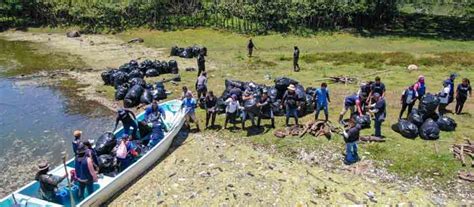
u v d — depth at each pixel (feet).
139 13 152.35
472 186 44.80
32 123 66.03
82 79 89.86
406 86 79.92
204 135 59.47
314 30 143.43
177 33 141.69
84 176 41.09
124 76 82.28
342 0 148.77
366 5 149.59
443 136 55.83
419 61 98.89
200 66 86.43
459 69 92.68
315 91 64.08
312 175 47.78
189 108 59.93
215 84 82.64
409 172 47.88
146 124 54.90
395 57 103.50
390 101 71.05
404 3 173.78
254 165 50.26
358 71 92.48
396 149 52.75
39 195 41.63
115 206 42.68
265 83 82.58
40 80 89.76
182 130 61.16
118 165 47.55
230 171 48.83
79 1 161.58
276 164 50.44
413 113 57.21
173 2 156.15
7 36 141.79
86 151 41.52
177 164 50.98
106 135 50.62
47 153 55.62
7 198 39.34
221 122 63.67
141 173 48.83
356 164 49.96
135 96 72.95
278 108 65.05
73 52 116.78
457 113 64.03
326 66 97.71
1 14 157.79
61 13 155.22
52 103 75.25
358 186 45.39
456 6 172.24
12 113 70.49
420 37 137.39
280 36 136.98
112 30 146.61
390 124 60.49
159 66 91.45
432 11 183.52
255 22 144.77
